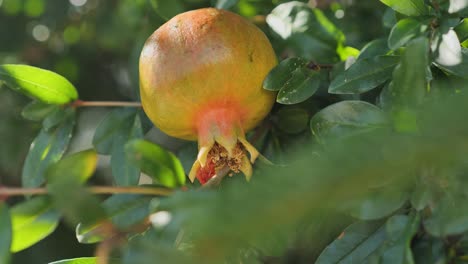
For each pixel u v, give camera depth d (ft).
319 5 5.09
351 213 4.35
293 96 4.61
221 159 4.60
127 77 5.61
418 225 4.31
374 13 5.12
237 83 4.53
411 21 4.48
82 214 4.25
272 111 4.79
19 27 5.61
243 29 4.55
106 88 5.61
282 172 3.96
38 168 4.76
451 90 4.49
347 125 4.45
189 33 4.52
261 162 4.71
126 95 5.60
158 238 4.25
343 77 4.54
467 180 4.25
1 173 5.45
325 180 3.94
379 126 4.43
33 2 5.58
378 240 4.42
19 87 4.75
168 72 4.52
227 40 4.52
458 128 3.96
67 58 5.63
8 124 5.43
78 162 4.36
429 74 4.39
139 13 5.27
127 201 4.45
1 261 4.33
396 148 3.97
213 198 4.05
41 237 4.42
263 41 4.58
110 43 5.53
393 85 4.37
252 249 4.44
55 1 5.57
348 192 3.96
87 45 5.65
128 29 5.48
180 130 4.60
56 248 5.34
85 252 5.35
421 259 4.32
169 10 4.93
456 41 4.44
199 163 4.59
